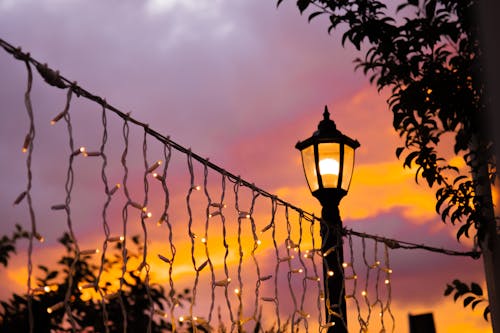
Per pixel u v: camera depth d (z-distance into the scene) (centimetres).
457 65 402
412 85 415
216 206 283
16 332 419
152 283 477
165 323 466
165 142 259
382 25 424
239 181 309
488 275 415
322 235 458
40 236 189
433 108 414
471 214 412
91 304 445
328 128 500
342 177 488
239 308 287
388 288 401
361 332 373
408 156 449
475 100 392
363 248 402
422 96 414
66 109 211
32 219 189
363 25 425
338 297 429
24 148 192
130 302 468
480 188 421
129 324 455
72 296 433
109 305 450
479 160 394
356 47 430
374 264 400
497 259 268
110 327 451
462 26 394
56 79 206
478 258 439
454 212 429
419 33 414
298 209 356
